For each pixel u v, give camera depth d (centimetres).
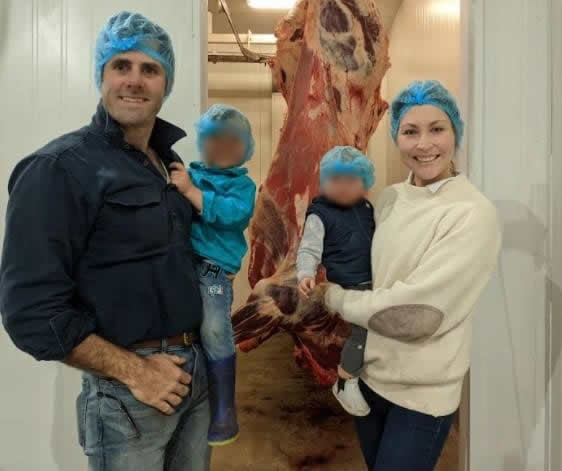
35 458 186
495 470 193
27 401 185
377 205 141
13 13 181
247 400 286
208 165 134
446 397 120
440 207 121
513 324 190
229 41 399
